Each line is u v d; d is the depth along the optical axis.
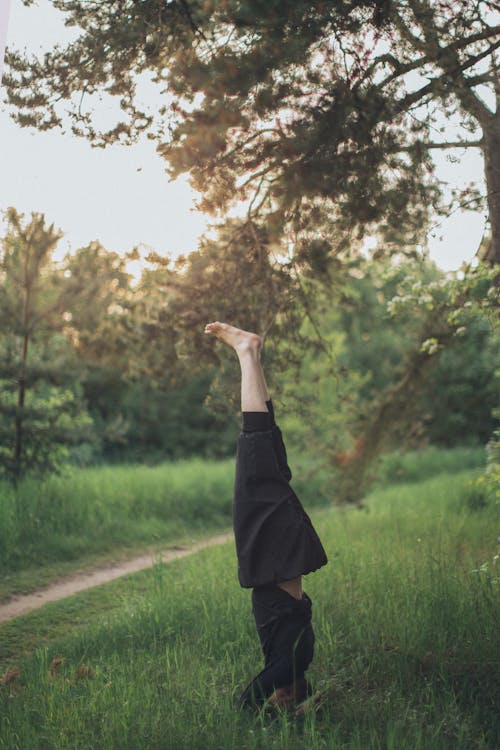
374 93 4.43
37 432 11.00
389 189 4.70
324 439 10.95
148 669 4.18
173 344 6.90
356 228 5.01
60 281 10.34
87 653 4.89
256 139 4.66
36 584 7.75
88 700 3.74
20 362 10.91
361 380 13.27
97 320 9.33
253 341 3.70
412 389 9.90
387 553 7.00
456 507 11.20
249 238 5.82
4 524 8.97
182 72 4.39
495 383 22.39
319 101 4.41
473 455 21.77
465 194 4.77
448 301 6.70
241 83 4.24
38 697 3.86
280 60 4.27
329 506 15.08
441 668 3.93
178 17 4.46
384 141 4.55
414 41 4.46
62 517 10.16
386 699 3.66
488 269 5.68
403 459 20.02
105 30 4.70
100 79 4.77
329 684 3.86
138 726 3.35
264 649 3.54
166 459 24.47
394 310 7.13
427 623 4.45
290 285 5.99
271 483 3.51
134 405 24.45
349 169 4.59
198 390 25.70
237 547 3.50
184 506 12.95
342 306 6.90
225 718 3.40
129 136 4.68
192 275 6.17
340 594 5.42
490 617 4.43
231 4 4.24
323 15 4.22
